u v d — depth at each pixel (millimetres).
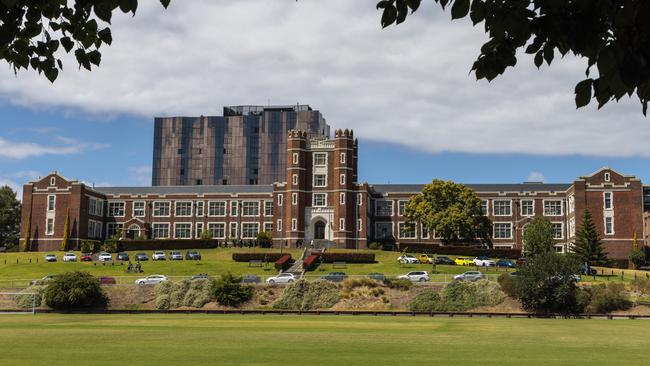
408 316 64375
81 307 69688
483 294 68438
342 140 124875
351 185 124875
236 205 137000
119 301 71000
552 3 7434
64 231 124875
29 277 88438
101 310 68312
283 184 127250
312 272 93188
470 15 8055
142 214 138875
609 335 43938
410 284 71562
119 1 8664
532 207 131625
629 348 36250
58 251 122312
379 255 110625
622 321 58094
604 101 7879
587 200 117000
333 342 38344
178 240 120188
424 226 121188
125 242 118312
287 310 68188
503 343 38344
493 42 8398
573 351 34656
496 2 7875
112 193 142125
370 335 42719
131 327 48688
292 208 124375
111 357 31484
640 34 7254
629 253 108062
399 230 134500
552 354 33344
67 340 39031
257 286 72688
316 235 125125
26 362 29797
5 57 10227
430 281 77438
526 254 100500
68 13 10164
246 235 135625
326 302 69812
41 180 128375
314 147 126500
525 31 7812
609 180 116688
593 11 7383
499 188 136500
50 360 30438
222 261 105750
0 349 34531
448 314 65938
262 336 41750
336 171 124625
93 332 44281
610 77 7492
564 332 45969
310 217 124438
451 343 38188
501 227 132125
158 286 72438
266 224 135250
